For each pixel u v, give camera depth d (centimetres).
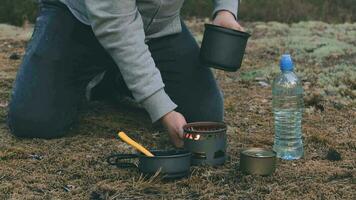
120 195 226
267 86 432
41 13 308
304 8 923
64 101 294
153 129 314
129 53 257
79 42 295
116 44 258
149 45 303
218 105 311
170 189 231
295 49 580
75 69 297
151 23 294
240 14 873
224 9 299
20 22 795
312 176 245
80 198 224
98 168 252
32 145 285
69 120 298
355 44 618
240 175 242
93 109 344
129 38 257
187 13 881
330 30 710
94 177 242
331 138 301
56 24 295
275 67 488
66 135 301
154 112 259
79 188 233
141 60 257
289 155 271
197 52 312
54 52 292
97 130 310
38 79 290
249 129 321
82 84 304
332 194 227
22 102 290
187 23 786
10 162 262
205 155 249
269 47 591
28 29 718
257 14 878
